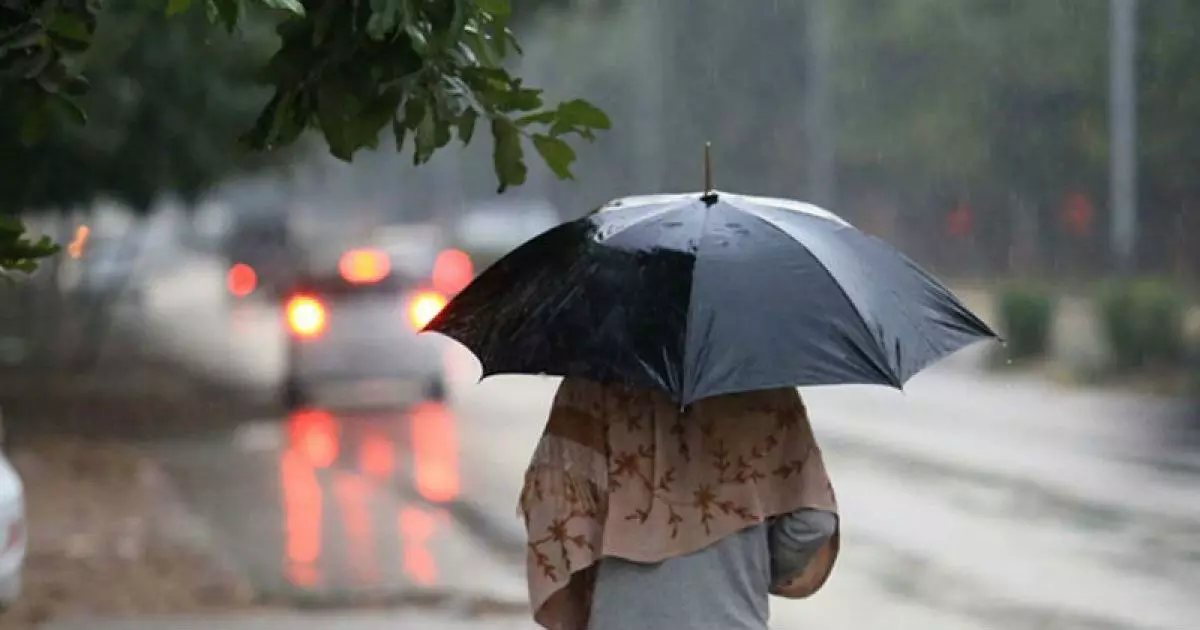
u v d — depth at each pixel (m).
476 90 16.72
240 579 36.75
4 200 58.22
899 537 41.38
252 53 60.94
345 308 70.88
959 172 130.88
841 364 13.19
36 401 75.44
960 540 40.84
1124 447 55.91
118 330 118.69
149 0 19.45
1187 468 51.16
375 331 70.81
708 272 13.63
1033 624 32.28
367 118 16.39
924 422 64.38
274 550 40.56
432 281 72.56
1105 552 38.97
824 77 146.88
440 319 15.10
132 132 61.34
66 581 36.16
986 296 113.38
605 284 13.85
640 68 191.50
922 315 14.16
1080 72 114.25
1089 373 76.75
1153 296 75.94
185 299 154.62
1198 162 98.50
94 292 93.06
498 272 15.14
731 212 14.35
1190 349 76.12
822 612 33.81
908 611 33.75
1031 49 117.12
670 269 13.72
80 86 16.69
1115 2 92.44
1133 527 42.00
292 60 16.34
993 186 128.50
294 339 70.88
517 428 65.44
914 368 13.51
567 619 15.00
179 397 77.06
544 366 13.67
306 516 45.75
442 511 46.78
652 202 14.98
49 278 91.06
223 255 162.00
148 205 66.44
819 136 146.25
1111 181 111.62
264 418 69.25
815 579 15.06
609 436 14.44
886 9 138.00
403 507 47.38
